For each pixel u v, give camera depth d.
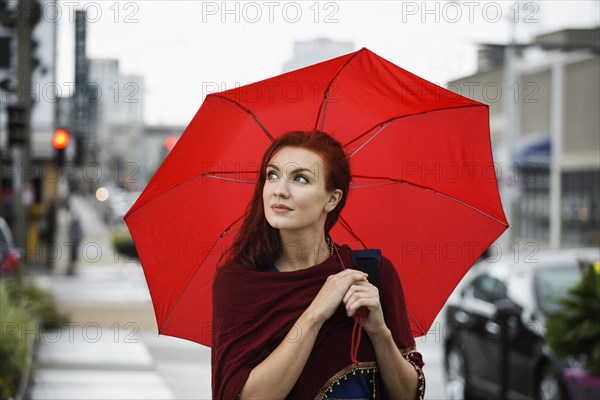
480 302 11.48
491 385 10.81
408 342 3.48
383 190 3.92
